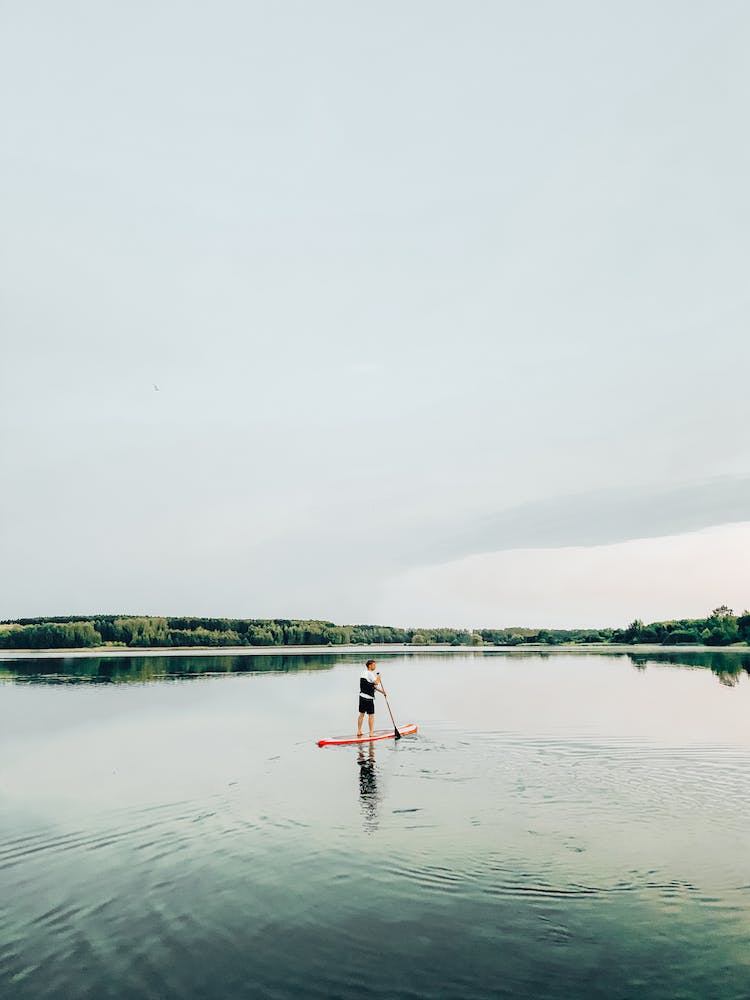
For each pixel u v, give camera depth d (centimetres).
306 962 750
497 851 1083
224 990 694
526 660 8400
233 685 4509
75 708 3170
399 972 727
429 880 971
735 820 1234
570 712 2819
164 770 1742
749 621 13825
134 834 1198
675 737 2133
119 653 13462
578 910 872
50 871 1027
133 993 689
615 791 1455
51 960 759
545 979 710
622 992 684
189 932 823
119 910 888
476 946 781
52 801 1429
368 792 1472
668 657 8856
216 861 1058
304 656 11231
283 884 964
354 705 3253
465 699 3406
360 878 982
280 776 1648
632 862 1030
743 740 2067
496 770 1680
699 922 834
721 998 673
